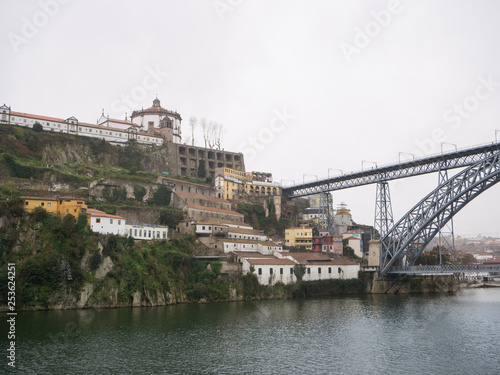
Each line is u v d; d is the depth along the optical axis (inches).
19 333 3307.1
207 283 5123.0
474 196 5457.7
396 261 6535.4
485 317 4370.1
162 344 3166.8
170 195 6732.3
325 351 3088.1
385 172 6653.5
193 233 5871.1
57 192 5708.7
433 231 6058.1
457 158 5748.0
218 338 3368.6
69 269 4227.4
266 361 2851.9
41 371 2581.2
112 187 6240.2
